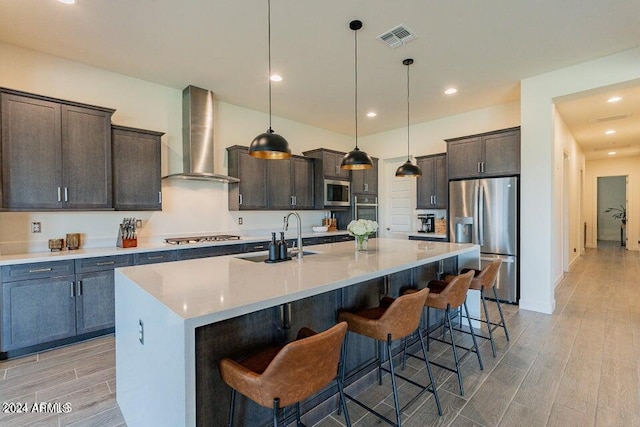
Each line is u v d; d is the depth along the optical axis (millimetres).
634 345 2787
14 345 2604
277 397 1197
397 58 3266
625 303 3973
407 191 6133
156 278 1830
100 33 2789
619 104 4430
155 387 1430
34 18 2551
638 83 3174
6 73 2965
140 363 1615
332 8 2453
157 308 1396
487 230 4215
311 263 2311
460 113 5176
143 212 3840
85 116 3131
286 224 2551
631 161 8680
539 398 2049
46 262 2744
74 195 3055
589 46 3041
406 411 1935
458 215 4508
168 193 4039
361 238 2990
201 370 1438
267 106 4773
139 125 3783
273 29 2736
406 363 2561
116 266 3129
